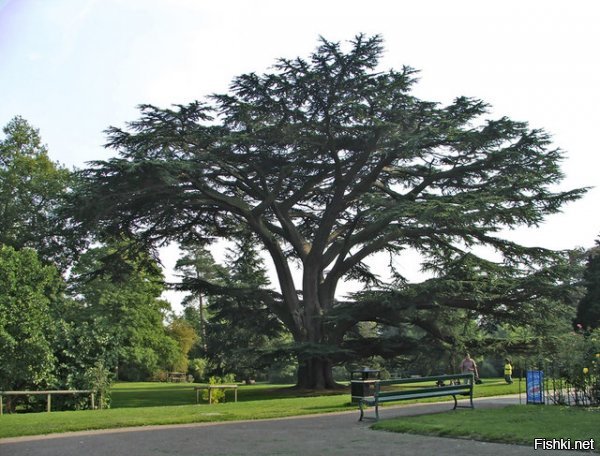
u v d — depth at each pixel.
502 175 32.94
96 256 51.66
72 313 40.78
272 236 37.69
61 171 47.22
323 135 33.03
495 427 12.64
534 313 33.75
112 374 22.30
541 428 12.30
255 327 39.56
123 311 54.28
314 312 36.69
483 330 37.31
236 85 30.80
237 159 34.06
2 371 19.78
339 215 40.50
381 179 38.94
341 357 35.34
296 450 10.95
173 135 31.42
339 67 30.56
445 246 37.50
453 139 31.02
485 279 32.44
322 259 37.78
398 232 35.16
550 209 32.16
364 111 30.84
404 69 30.95
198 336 77.31
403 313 32.94
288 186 38.19
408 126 32.94
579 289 31.86
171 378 69.19
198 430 14.15
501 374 57.50
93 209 30.70
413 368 39.94
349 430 13.74
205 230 40.06
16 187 46.00
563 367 17.73
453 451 10.48
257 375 62.34
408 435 12.67
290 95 31.14
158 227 37.75
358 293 33.91
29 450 11.38
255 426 14.83
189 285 37.19
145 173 29.38
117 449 11.38
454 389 17.33
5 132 47.69
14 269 21.34
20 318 20.45
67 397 20.91
